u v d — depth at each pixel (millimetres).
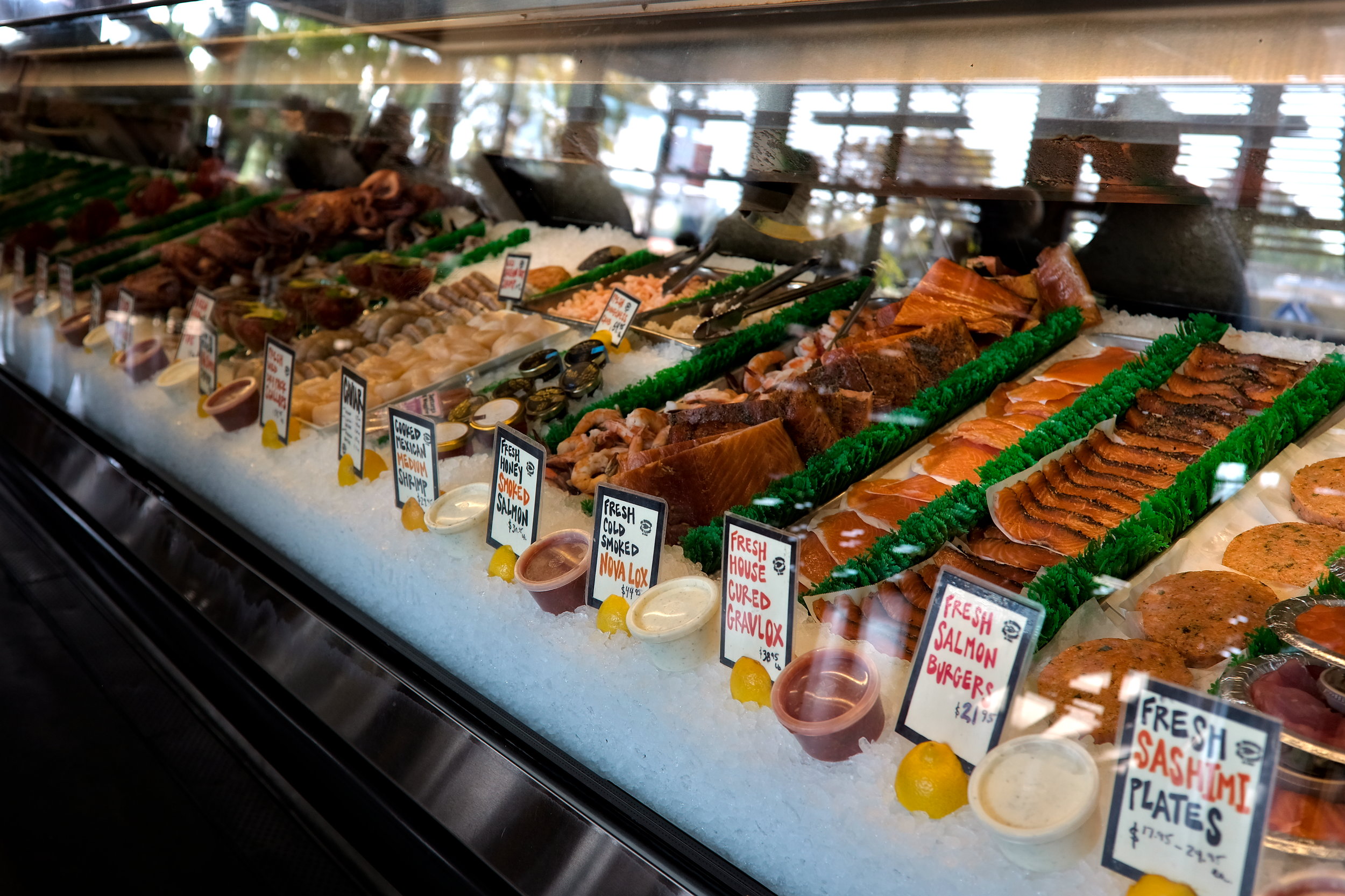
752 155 1947
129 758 2332
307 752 2086
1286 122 1185
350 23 2404
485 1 1990
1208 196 1577
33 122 4391
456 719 1757
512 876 1547
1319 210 1485
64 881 2062
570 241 3670
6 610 2957
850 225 2445
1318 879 958
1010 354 2238
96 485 3111
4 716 2549
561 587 1671
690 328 2721
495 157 3598
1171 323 2305
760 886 1324
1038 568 1490
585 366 2564
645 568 1592
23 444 3617
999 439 1939
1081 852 1077
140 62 3420
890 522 1729
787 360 2527
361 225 3877
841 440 1953
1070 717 1228
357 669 1993
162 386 3039
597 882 1428
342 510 2221
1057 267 2389
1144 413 1920
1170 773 1021
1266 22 1141
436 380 2738
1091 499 1656
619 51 1890
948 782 1158
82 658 2686
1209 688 1219
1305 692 1117
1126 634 1390
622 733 1525
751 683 1392
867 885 1206
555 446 2283
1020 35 1347
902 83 1496
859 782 1255
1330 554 1408
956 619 1231
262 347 3246
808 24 1568
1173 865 1017
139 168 4727
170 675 2482
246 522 2564
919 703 1269
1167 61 1231
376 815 1865
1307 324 1937
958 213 2383
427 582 1927
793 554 1347
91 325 3740
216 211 4375
